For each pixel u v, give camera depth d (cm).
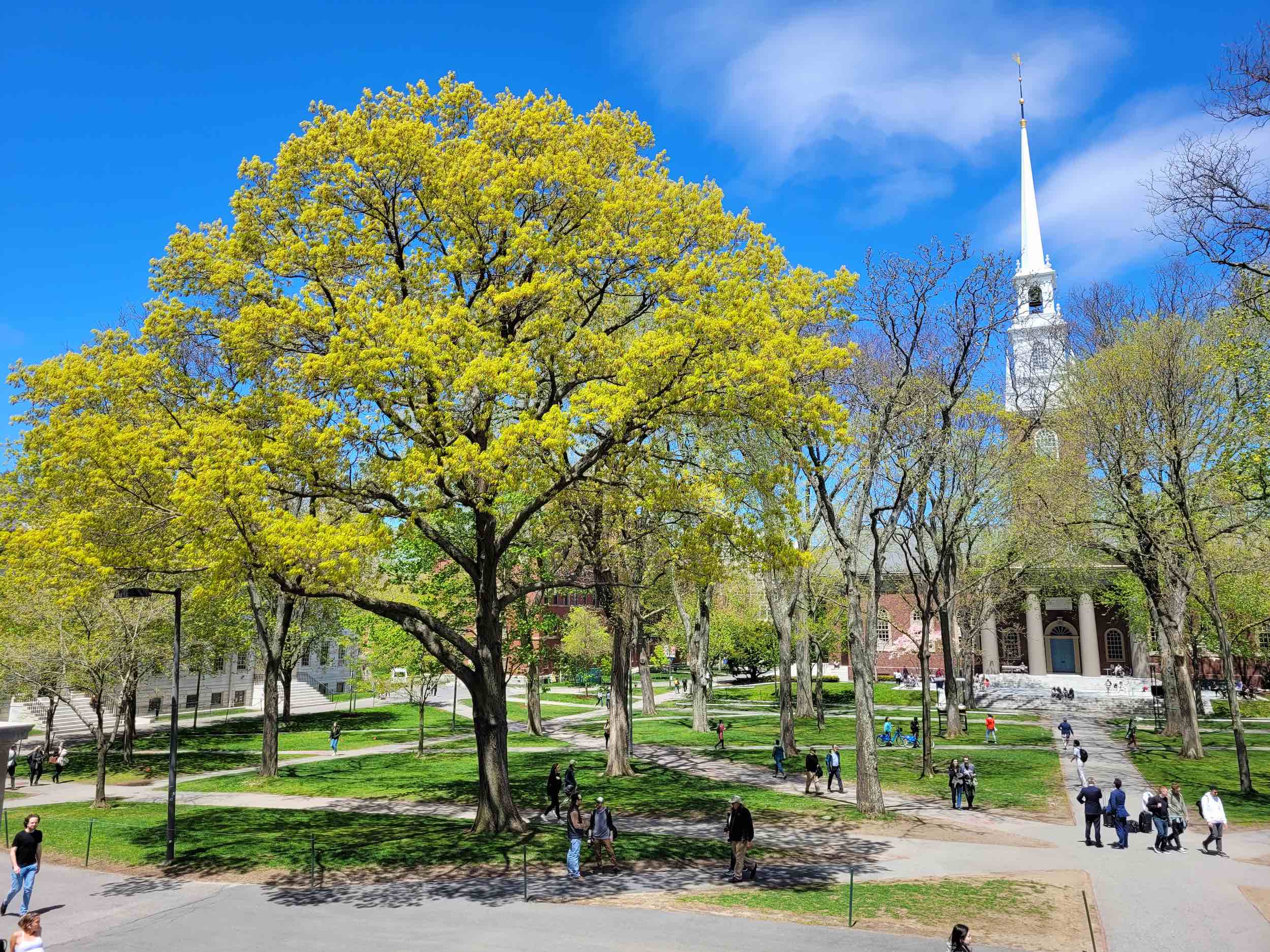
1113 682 7425
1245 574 4228
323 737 4922
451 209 1956
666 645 9381
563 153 1973
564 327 2020
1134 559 3862
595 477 2053
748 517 1981
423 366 1609
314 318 1753
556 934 1407
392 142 1872
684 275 1855
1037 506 3722
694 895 1655
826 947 1335
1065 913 1548
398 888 1733
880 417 2767
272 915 1554
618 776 3338
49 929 1494
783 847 2106
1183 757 3778
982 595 5638
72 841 2233
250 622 4512
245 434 1661
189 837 2259
